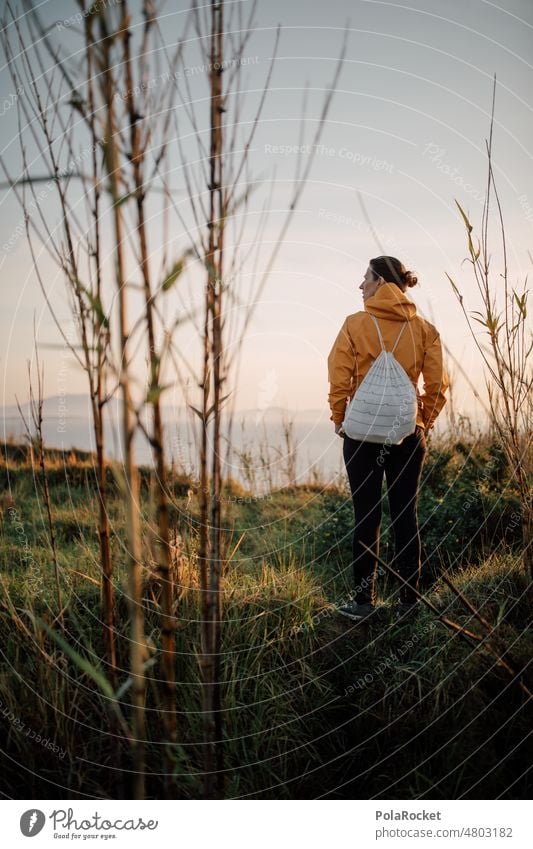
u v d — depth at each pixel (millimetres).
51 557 3160
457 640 2658
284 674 2672
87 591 2877
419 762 2365
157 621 2709
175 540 2861
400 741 2436
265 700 2529
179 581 2818
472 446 4457
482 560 3432
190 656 2607
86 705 2410
